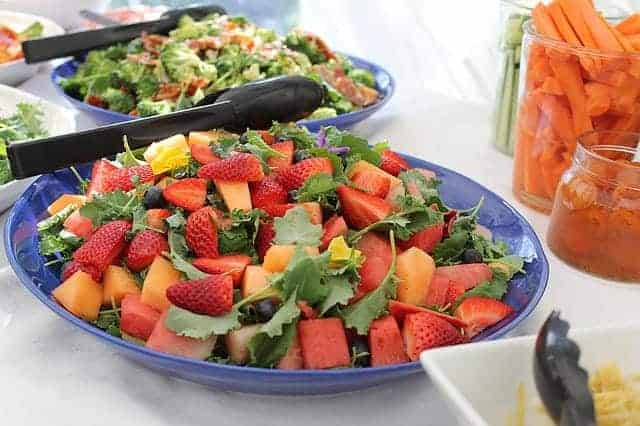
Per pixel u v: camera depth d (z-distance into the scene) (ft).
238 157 2.61
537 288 2.63
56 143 2.77
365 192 2.71
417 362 2.14
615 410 1.89
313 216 2.57
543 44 3.44
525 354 1.95
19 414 2.25
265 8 7.61
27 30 5.52
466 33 6.53
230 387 2.27
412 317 2.32
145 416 2.28
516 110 4.21
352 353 2.29
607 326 1.98
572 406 1.79
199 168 2.72
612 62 3.31
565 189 3.22
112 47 5.28
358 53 7.27
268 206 2.61
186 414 2.30
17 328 2.64
